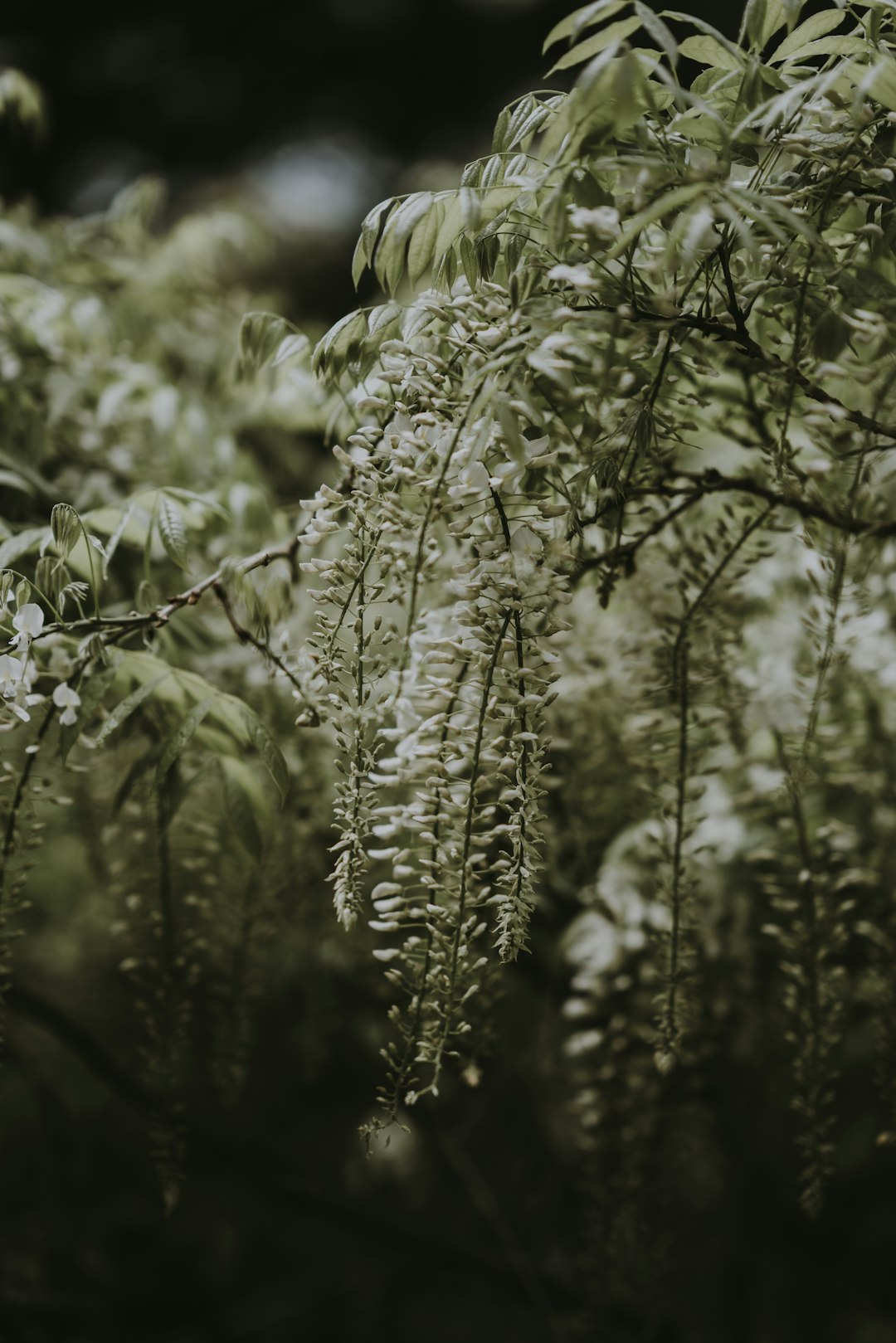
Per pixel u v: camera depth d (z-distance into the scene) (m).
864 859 1.78
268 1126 2.60
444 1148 2.11
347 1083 2.55
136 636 1.65
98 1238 2.71
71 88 5.44
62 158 5.46
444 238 1.49
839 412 1.45
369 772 1.48
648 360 1.53
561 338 1.40
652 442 1.50
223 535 1.79
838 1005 1.67
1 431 1.77
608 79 1.39
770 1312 2.14
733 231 1.45
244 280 2.96
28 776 1.57
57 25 5.42
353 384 1.66
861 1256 2.17
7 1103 2.45
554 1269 2.21
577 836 1.78
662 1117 1.87
